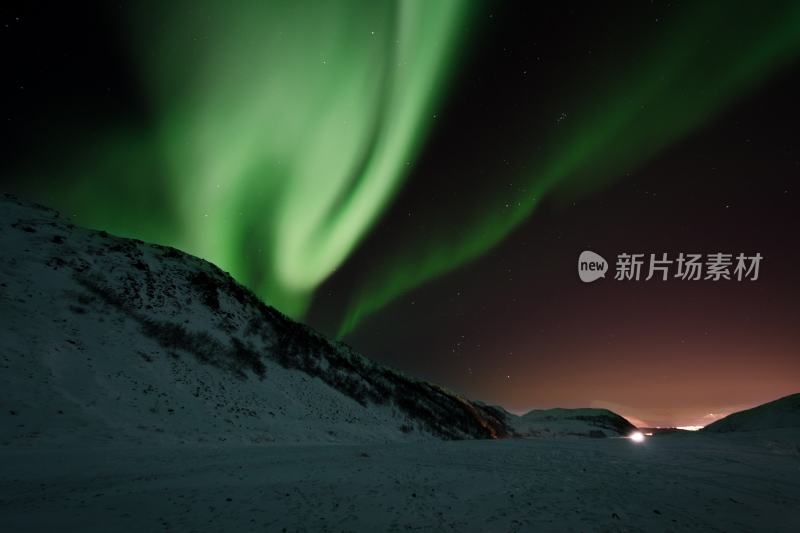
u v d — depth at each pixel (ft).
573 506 27.53
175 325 104.68
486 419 206.59
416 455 50.60
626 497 29.78
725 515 25.46
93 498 28.94
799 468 40.55
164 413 68.49
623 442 66.64
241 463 43.24
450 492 31.42
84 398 61.98
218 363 100.94
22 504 27.45
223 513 25.96
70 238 112.37
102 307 93.20
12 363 61.93
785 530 22.75
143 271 118.32
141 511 26.18
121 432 56.59
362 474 37.78
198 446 57.47
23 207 116.47
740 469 40.01
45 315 79.46
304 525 23.88
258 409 88.63
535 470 40.11
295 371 124.98
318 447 61.52
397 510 26.71
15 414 52.16
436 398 179.93
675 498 29.45
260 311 148.87
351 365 161.07
